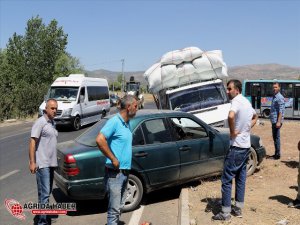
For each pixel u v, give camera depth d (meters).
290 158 10.69
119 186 5.06
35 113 32.25
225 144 8.09
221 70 12.68
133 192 6.85
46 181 5.77
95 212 6.91
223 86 12.62
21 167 10.92
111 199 5.07
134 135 6.95
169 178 7.30
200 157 7.71
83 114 21.62
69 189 6.43
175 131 7.50
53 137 5.81
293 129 19.39
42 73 44.41
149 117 7.24
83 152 6.55
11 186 8.79
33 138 5.65
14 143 15.98
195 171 7.68
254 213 6.18
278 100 10.37
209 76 12.76
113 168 5.04
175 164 7.33
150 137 7.13
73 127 20.59
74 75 23.08
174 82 12.82
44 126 5.71
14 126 24.12
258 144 8.73
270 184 7.98
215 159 7.95
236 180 6.00
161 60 12.84
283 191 7.44
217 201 6.84
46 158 5.75
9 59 44.19
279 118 10.39
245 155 5.83
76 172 6.45
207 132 7.93
